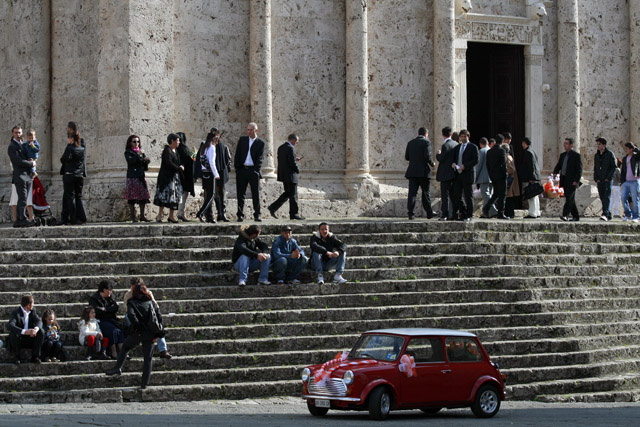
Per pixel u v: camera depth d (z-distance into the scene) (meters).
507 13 43.81
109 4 36.28
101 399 23.31
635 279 32.72
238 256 28.17
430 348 22.19
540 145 44.25
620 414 22.52
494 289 29.83
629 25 46.56
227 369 24.70
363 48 40.09
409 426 19.98
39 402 23.02
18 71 38.78
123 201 35.25
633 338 29.45
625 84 46.53
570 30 44.44
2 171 39.22
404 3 41.47
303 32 39.81
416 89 41.69
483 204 38.22
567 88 44.50
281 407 23.08
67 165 31.47
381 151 41.16
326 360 25.77
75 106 37.91
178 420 20.08
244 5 38.72
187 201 36.41
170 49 36.69
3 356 24.28
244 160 33.97
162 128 36.44
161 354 24.52
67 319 25.58
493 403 22.47
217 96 38.28
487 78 46.12
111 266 28.00
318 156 40.09
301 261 28.44
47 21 38.38
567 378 26.77
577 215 37.41
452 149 34.56
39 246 28.97
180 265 28.36
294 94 39.66
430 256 30.61
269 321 26.84
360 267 29.81
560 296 30.36
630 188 38.34
